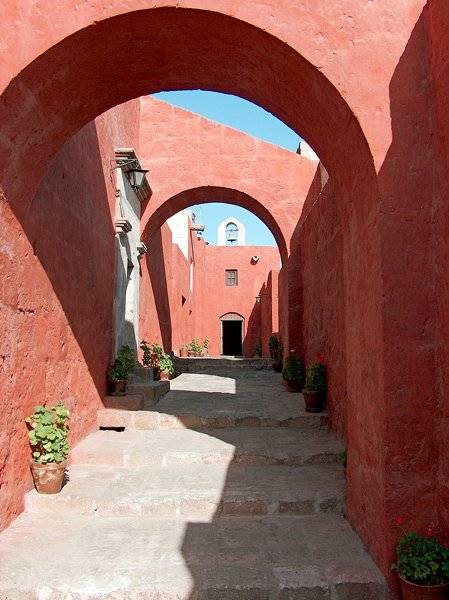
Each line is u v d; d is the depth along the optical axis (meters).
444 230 3.02
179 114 10.41
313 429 6.43
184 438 5.96
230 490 4.36
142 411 6.71
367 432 3.50
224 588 2.98
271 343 16.42
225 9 3.38
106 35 3.51
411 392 3.10
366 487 3.50
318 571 3.14
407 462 3.07
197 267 25.20
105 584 3.01
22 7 3.38
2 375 3.77
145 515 4.11
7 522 3.82
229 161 10.33
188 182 10.27
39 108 3.69
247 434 6.15
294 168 10.35
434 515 3.05
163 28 3.58
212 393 9.12
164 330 14.88
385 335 3.13
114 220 7.87
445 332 2.99
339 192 4.21
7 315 3.86
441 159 3.07
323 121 3.81
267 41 3.47
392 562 3.03
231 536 3.71
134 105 9.62
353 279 3.90
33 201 4.36
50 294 4.82
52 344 4.89
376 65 3.32
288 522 3.99
